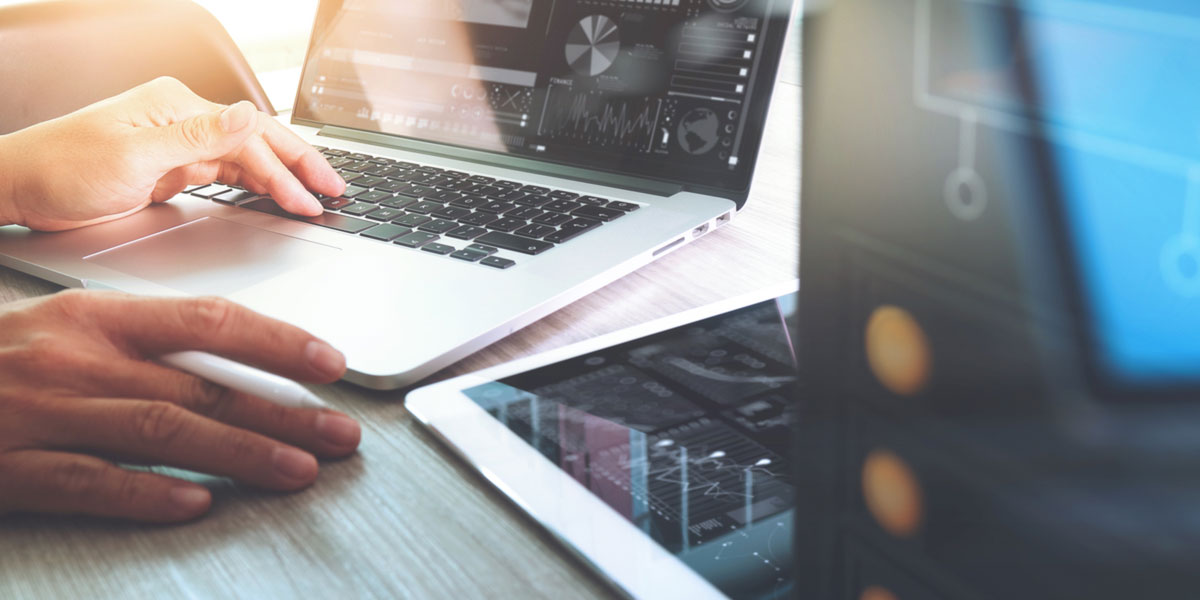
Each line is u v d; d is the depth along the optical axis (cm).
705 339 52
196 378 44
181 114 77
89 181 70
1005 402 24
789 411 44
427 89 91
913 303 26
